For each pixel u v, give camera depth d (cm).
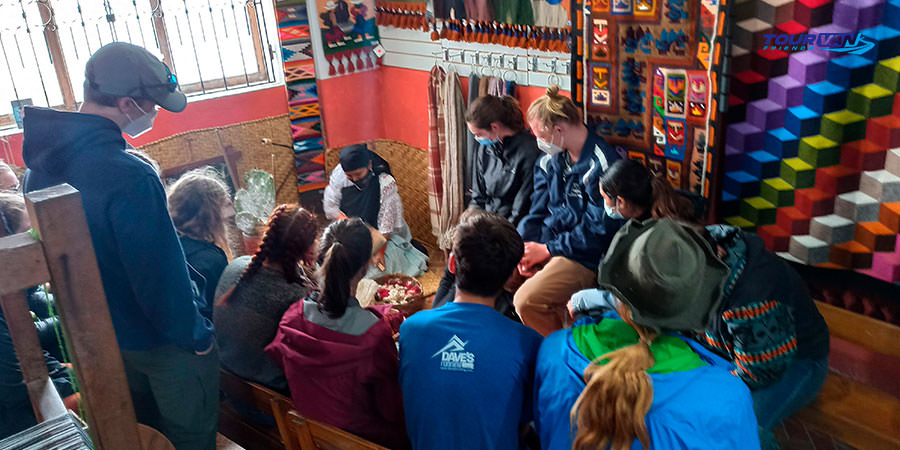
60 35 306
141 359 195
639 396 122
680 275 127
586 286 286
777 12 242
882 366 238
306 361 179
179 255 188
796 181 258
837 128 240
